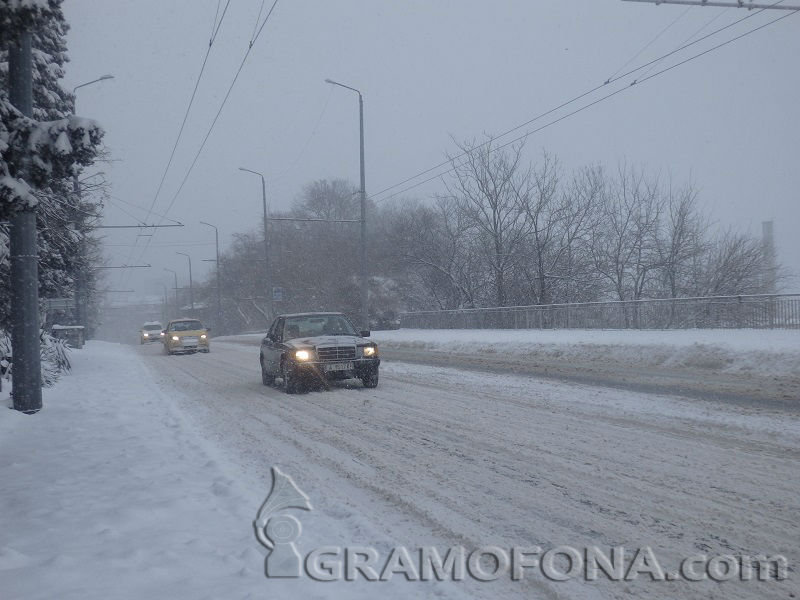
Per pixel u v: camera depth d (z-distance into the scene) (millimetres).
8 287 13609
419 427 9930
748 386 12781
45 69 15094
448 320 37156
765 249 37000
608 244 38188
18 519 5898
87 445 9312
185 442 9359
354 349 14508
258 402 13617
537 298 38125
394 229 48625
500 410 11195
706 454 7625
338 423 10602
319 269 57500
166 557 4797
